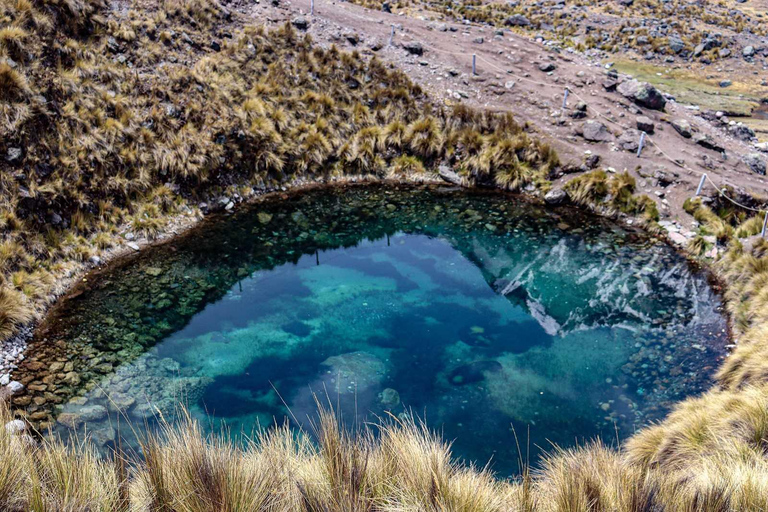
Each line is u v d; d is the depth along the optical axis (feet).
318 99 55.77
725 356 30.48
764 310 32.17
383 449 15.70
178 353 29.48
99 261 36.83
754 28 117.19
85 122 40.81
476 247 43.27
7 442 14.15
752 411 19.93
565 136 55.93
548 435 25.20
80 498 12.87
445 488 13.96
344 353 30.25
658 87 86.58
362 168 54.49
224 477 13.47
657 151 53.93
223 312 33.42
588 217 48.24
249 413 25.57
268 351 30.14
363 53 62.80
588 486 14.25
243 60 55.62
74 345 29.22
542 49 70.49
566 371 29.40
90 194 39.27
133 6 52.42
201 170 45.78
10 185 34.63
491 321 33.83
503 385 28.32
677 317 34.40
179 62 51.01
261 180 49.98
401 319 33.68
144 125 44.86
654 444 22.47
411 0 111.24
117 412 24.86
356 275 38.60
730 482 14.42
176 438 14.79
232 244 41.55
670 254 42.39
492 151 53.36
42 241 34.63
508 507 14.20
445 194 52.24
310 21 64.28
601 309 35.27
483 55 66.69
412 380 28.48
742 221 46.83
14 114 36.50
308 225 45.55
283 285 36.86
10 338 28.50
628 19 117.08
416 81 61.05
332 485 14.38
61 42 44.11
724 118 65.77
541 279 38.83
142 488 14.02
